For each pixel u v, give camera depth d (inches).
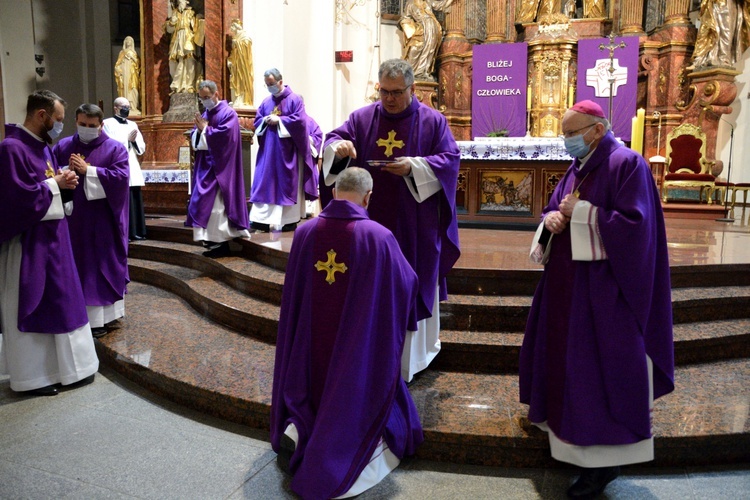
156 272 259.1
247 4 388.2
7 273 155.5
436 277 141.6
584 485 107.9
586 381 104.9
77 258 182.2
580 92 447.5
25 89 439.5
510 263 189.9
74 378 161.6
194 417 142.9
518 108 458.6
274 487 111.9
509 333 162.7
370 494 109.5
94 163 182.9
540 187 297.4
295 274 115.3
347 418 106.0
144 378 159.5
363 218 112.9
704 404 130.7
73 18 462.6
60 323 157.8
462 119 482.0
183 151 371.2
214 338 183.2
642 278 102.5
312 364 113.3
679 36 433.4
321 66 437.4
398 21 488.7
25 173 149.9
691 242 250.2
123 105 296.8
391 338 110.7
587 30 454.9
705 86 418.6
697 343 155.6
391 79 127.9
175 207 366.9
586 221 104.3
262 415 135.5
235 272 216.8
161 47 387.5
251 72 376.2
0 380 170.4
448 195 136.4
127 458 123.0
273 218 283.0
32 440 131.4
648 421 104.1
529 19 468.8
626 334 103.6
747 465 119.8
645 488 111.4
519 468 120.0
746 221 362.6
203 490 110.9
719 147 431.5
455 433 119.5
